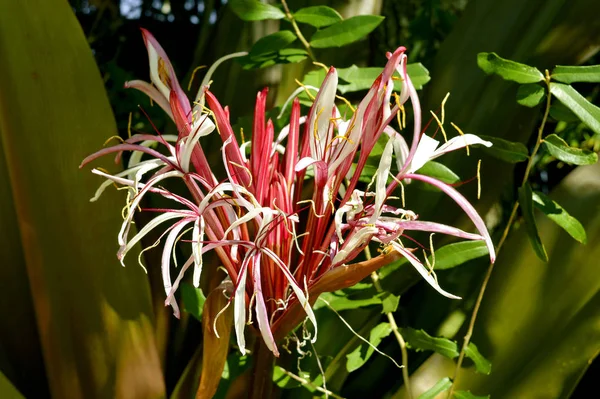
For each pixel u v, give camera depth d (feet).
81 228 2.34
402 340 2.47
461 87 2.57
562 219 2.35
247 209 1.98
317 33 2.48
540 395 2.40
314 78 2.50
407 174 2.02
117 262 2.37
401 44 3.29
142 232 1.94
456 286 2.70
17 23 2.29
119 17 3.35
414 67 2.45
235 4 2.47
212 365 2.03
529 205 2.36
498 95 2.52
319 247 2.02
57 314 2.35
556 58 2.52
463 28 2.63
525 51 2.54
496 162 2.53
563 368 2.40
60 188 2.32
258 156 1.98
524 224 2.52
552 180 3.11
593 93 2.98
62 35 2.32
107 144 2.36
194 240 1.90
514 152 2.39
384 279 2.53
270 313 2.03
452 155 2.55
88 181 2.34
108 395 2.38
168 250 1.93
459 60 2.60
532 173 3.10
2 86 2.29
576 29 2.52
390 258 1.96
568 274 2.44
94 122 2.34
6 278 2.40
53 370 2.36
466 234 1.97
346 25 2.45
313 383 2.48
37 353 2.46
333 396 2.53
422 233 2.53
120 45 3.34
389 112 1.97
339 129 2.11
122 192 2.37
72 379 2.37
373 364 2.67
